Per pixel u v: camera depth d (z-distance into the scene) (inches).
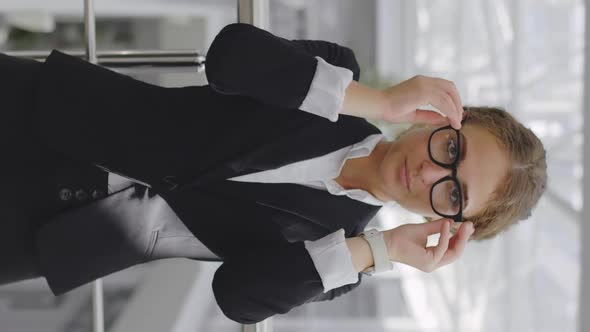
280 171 43.3
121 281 120.2
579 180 90.6
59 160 42.3
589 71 58.4
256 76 37.8
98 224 42.4
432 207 44.8
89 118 41.7
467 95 146.9
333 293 50.2
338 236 43.4
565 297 93.7
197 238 45.0
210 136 42.4
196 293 121.3
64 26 153.5
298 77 37.9
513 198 47.2
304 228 46.0
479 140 45.6
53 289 42.7
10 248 42.4
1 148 41.9
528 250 99.7
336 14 269.4
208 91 43.7
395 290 186.4
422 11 213.6
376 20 268.7
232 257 44.8
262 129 42.5
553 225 96.2
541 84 99.4
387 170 45.7
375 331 175.3
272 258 42.8
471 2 142.2
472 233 47.4
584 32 59.1
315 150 43.2
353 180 47.4
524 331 99.0
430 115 43.5
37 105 41.4
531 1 101.0
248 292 42.8
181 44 154.2
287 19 262.7
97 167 42.4
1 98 42.3
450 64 167.2
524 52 101.5
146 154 41.9
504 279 105.0
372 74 201.6
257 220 44.8
